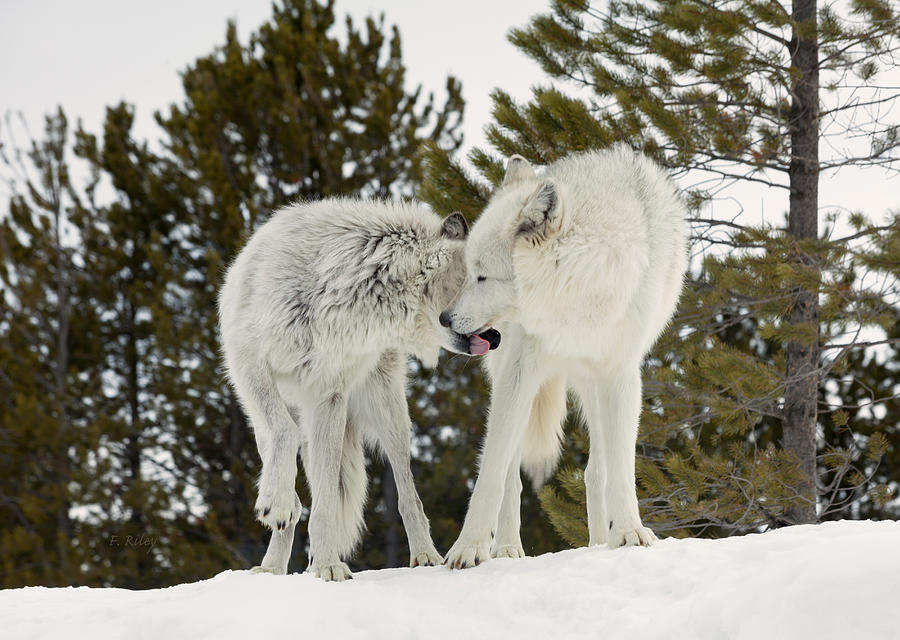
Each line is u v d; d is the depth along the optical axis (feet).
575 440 31.50
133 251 63.77
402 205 17.65
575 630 11.58
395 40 63.62
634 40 35.53
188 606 12.50
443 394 57.57
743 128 34.55
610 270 15.25
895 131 33.53
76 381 62.13
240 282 16.96
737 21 32.99
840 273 32.04
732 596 10.95
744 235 33.83
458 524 55.52
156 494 55.16
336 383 16.49
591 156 17.30
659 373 33.94
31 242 64.49
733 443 34.12
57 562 57.47
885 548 10.75
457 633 11.76
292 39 62.85
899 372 49.21
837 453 33.81
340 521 18.40
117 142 64.08
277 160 60.90
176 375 57.72
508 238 15.98
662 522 32.14
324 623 12.00
